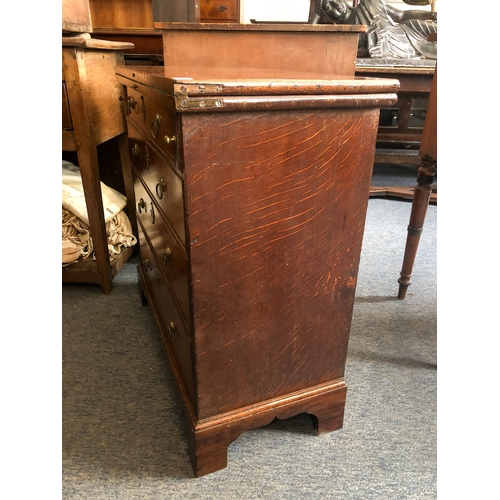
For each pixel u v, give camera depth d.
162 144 0.90
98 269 1.77
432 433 1.16
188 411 1.02
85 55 1.48
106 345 1.49
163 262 1.17
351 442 1.13
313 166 0.87
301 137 0.83
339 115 0.85
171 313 1.17
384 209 2.85
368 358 1.44
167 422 1.18
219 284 0.88
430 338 1.55
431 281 1.94
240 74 0.99
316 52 1.30
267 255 0.90
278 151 0.82
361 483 1.01
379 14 2.95
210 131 0.75
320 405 1.11
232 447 1.11
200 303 0.88
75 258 1.80
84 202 1.83
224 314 0.91
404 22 2.99
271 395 1.06
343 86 0.80
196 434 0.98
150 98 0.94
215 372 0.96
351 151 0.89
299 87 0.77
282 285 0.95
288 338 1.01
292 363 1.05
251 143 0.79
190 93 0.70
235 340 0.95
